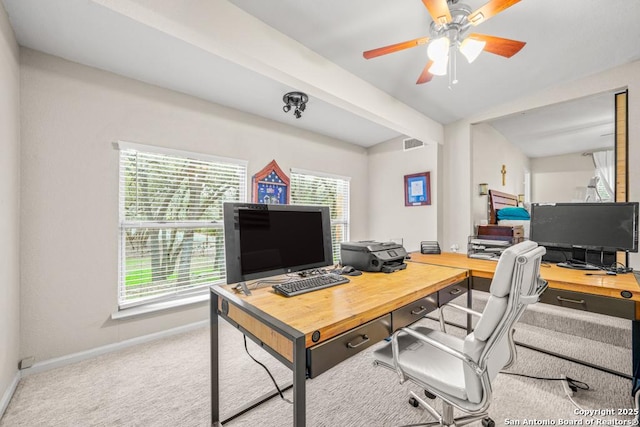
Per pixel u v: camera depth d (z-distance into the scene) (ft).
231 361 7.44
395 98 10.02
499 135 15.12
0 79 5.28
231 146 10.19
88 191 7.38
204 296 9.46
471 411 3.57
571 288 5.60
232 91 9.02
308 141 12.80
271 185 11.32
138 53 6.99
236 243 4.73
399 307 4.51
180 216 9.10
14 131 6.07
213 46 5.68
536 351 7.84
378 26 6.48
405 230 13.71
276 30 6.50
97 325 7.54
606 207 6.48
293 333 3.18
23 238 6.52
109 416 5.33
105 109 7.64
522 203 17.81
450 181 12.27
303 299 4.41
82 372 6.75
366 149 15.60
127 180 8.11
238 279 4.65
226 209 4.72
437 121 12.03
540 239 7.36
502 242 8.15
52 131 6.89
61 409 5.50
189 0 5.14
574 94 9.00
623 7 6.00
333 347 3.50
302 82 7.16
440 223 12.43
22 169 6.49
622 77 8.18
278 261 5.17
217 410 5.15
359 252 6.45
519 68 8.32
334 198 14.12
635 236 6.09
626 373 6.66
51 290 6.89
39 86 6.71
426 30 6.61
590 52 7.58
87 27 6.03
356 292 4.78
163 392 6.07
